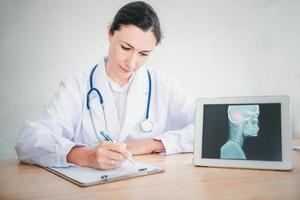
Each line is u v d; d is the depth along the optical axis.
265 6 1.76
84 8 1.55
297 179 0.70
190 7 1.69
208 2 1.72
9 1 1.47
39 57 1.51
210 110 0.88
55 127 1.08
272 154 0.80
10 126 1.48
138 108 1.26
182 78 1.68
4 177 0.74
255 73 1.76
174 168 0.83
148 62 1.60
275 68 1.76
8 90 1.48
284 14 1.75
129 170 0.76
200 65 1.71
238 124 0.85
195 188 0.63
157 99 1.32
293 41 1.76
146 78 1.32
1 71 1.47
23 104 1.50
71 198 0.57
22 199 0.57
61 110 1.15
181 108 1.34
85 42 1.56
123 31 1.23
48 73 1.52
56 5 1.52
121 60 1.25
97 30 1.57
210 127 0.87
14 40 1.48
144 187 0.64
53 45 1.53
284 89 1.76
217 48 1.73
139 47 1.25
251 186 0.64
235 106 0.87
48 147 0.87
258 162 0.81
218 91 1.74
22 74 1.50
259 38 1.76
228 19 1.75
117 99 1.27
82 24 1.55
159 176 0.73
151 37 1.26
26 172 0.80
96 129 1.21
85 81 1.26
